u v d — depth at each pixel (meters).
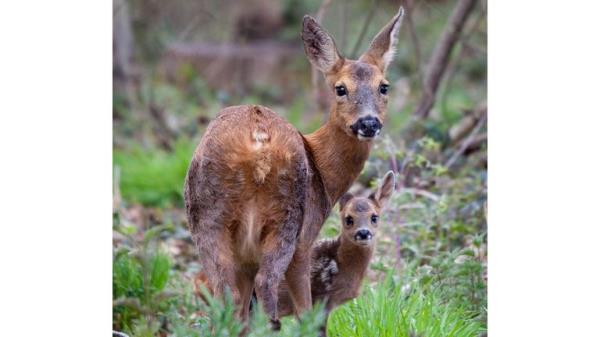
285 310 10.52
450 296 11.23
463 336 10.18
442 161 15.63
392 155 13.38
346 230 10.52
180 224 15.41
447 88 18.45
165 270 12.02
